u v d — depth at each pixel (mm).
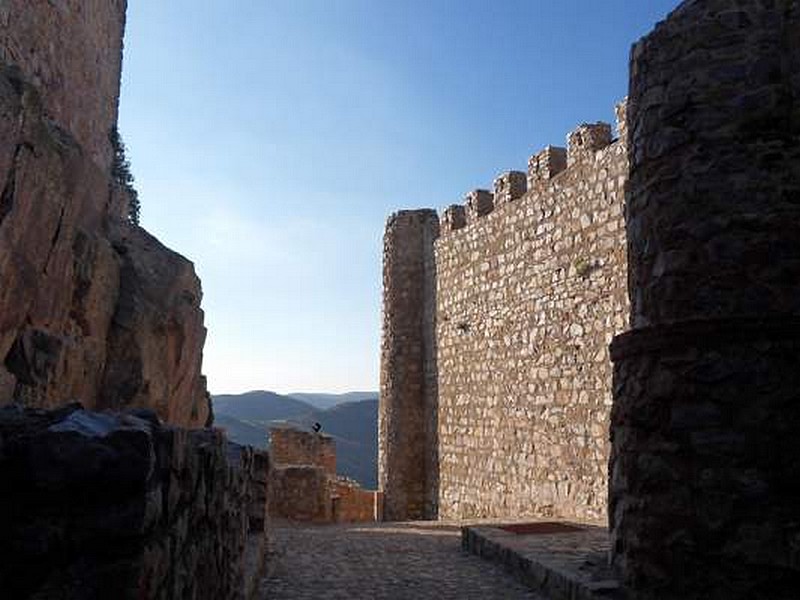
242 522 6617
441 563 10164
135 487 2463
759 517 4520
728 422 4691
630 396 5320
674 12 5316
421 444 23328
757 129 4871
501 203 17844
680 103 5121
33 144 6957
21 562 2338
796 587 4387
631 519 5211
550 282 15438
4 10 8344
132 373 9742
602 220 13656
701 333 4836
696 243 4953
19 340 7070
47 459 2355
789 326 4613
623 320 12859
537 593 7957
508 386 17109
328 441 25719
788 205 4762
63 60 10352
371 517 25547
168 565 2979
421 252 24047
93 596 2393
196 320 11812
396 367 23719
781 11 4941
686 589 4727
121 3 13383
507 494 16922
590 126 14227
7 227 6543
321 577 9078
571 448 14398
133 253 10852
